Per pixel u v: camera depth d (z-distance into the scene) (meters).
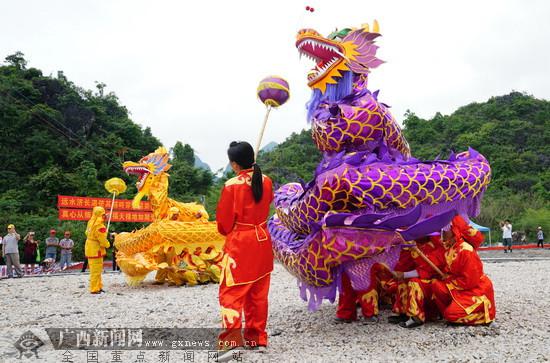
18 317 7.56
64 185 35.84
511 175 56.62
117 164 41.72
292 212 6.00
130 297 9.75
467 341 5.23
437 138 67.06
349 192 5.32
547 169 57.69
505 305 7.27
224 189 4.96
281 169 55.22
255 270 4.89
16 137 39.69
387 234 5.30
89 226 10.55
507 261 18.14
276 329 6.17
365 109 5.79
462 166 5.82
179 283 11.61
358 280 5.58
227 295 4.83
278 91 5.53
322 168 5.67
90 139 43.19
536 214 42.25
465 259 5.67
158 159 11.80
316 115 6.14
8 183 36.97
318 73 6.41
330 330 6.01
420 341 5.27
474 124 68.81
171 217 11.52
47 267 18.38
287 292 9.85
